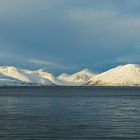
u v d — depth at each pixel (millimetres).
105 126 68812
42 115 91375
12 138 54500
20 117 85938
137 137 55625
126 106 127312
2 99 176875
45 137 55406
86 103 144750
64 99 177500
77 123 73625
